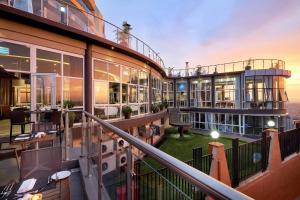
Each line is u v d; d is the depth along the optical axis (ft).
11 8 21.39
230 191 2.11
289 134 30.83
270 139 26.99
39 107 24.02
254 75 66.85
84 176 11.80
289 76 68.80
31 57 24.41
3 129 23.62
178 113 81.82
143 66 48.47
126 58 40.11
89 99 31.01
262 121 66.90
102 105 33.68
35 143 14.88
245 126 69.56
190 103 89.35
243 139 63.00
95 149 12.45
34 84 24.38
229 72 74.02
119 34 41.86
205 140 61.21
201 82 85.40
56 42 27.12
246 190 22.71
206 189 2.36
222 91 77.87
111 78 36.11
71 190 11.08
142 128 44.11
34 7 26.84
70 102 27.63
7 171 12.87
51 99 24.52
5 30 22.27
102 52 33.73
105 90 34.58
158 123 60.44
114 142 9.29
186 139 62.59
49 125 18.39
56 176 8.32
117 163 9.09
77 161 14.21
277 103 65.57
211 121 80.43
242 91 71.00
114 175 9.31
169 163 3.11
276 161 26.81
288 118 65.72
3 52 22.30
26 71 23.98
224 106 76.79
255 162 25.26
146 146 4.00
